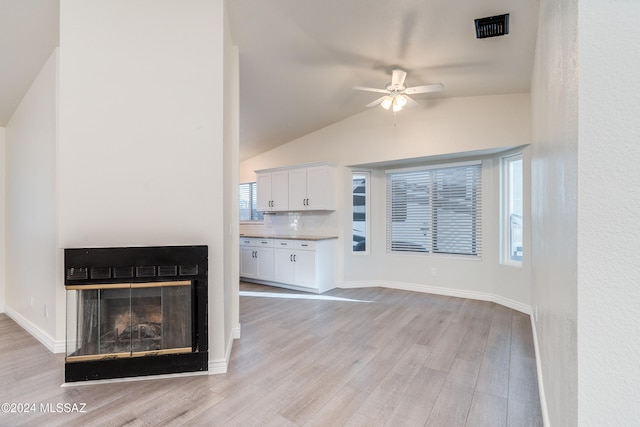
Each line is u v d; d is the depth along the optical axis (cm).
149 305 232
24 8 228
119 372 224
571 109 89
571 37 88
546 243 185
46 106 285
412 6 243
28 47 266
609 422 70
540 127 225
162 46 236
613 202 69
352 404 198
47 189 286
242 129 505
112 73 229
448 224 469
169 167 237
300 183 542
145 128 234
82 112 225
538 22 230
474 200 447
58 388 215
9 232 377
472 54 297
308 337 307
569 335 95
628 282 68
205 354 235
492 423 180
